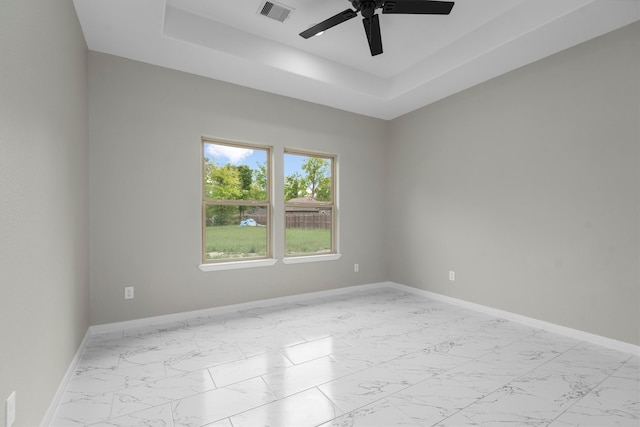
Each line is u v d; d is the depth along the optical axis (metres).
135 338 2.86
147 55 3.06
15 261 1.31
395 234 4.96
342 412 1.80
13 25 1.29
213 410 1.82
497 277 3.57
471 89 3.86
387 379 2.17
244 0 2.73
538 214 3.21
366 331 3.08
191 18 2.86
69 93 2.19
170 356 2.50
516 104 3.40
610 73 2.71
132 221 3.12
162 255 3.27
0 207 1.18
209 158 3.69
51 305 1.77
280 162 4.05
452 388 2.06
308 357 2.51
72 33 2.28
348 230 4.68
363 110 4.65
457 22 3.03
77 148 2.44
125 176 3.09
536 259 3.22
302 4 2.78
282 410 1.82
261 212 4.03
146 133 3.19
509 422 1.72
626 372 2.27
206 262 3.60
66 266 2.10
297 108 4.18
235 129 3.71
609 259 2.72
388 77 4.21
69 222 2.19
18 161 1.34
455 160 4.05
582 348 2.69
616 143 2.68
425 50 3.54
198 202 3.47
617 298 2.67
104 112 2.99
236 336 2.93
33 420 1.49
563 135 3.02
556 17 2.52
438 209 4.28
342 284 4.61
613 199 2.70
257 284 3.88
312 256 4.34
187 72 3.42
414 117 4.63
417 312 3.70
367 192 4.87
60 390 1.91
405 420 1.73
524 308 3.32
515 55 3.11
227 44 3.04
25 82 1.42
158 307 3.24
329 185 4.66
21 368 1.36
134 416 1.75
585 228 2.87
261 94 3.90
